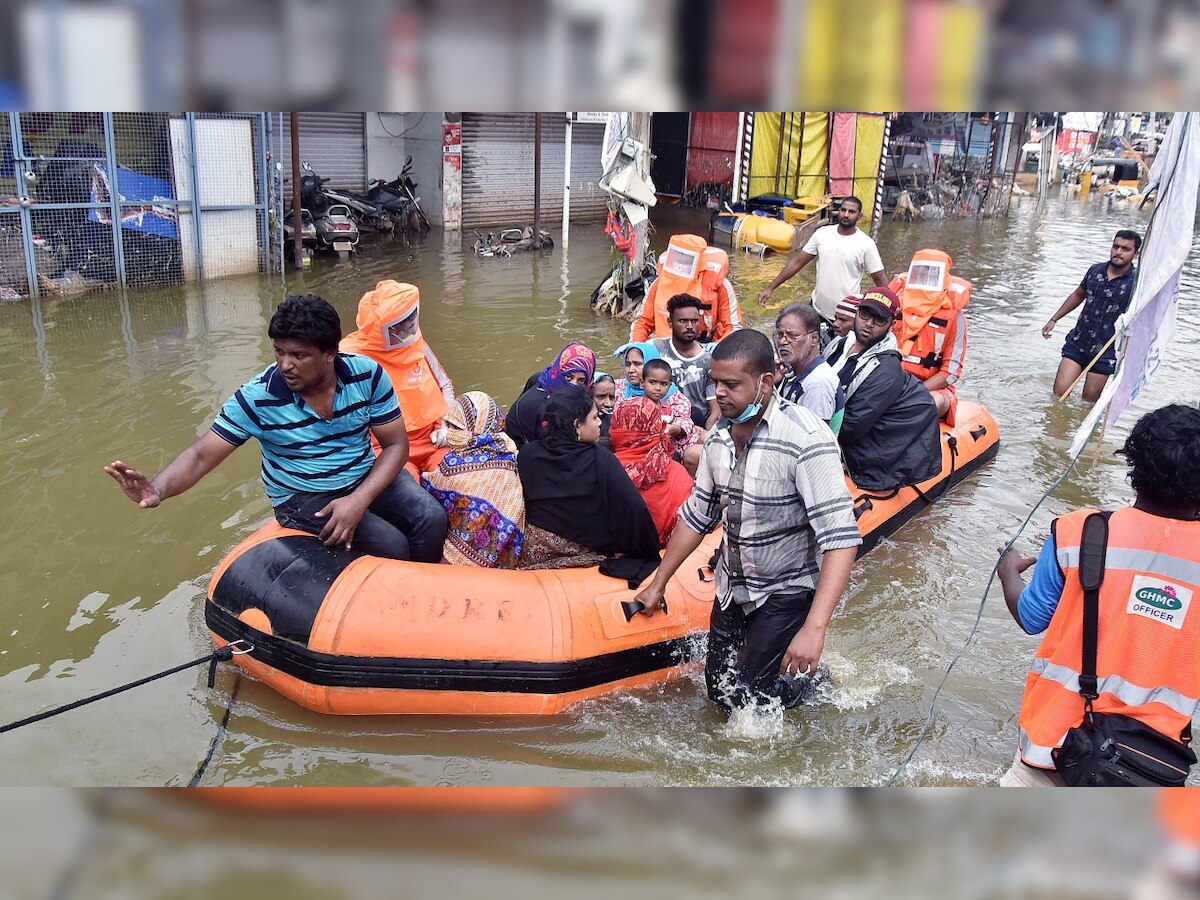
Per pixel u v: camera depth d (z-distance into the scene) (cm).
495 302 1038
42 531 491
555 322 955
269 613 357
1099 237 1795
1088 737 240
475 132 1566
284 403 355
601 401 473
